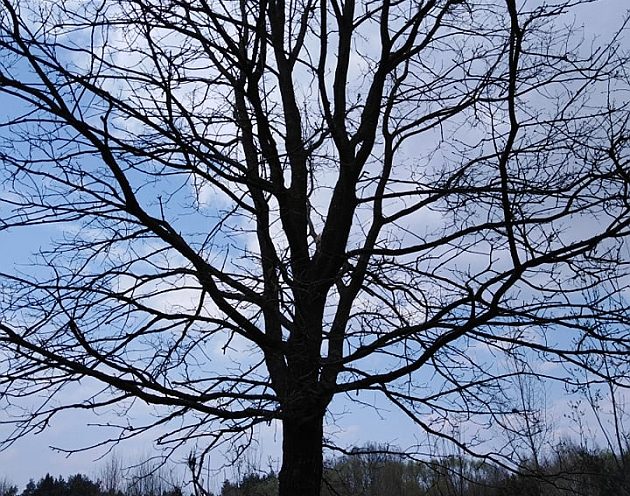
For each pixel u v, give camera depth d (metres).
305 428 5.72
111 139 4.86
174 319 5.39
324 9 5.90
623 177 4.35
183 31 5.50
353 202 6.04
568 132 5.50
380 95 6.05
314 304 5.88
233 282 5.44
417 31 5.93
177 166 5.39
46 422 5.06
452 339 5.01
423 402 5.89
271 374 6.00
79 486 32.22
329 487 7.04
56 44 4.76
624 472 8.09
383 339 5.23
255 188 5.85
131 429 5.44
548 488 6.41
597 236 4.37
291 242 6.09
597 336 5.04
